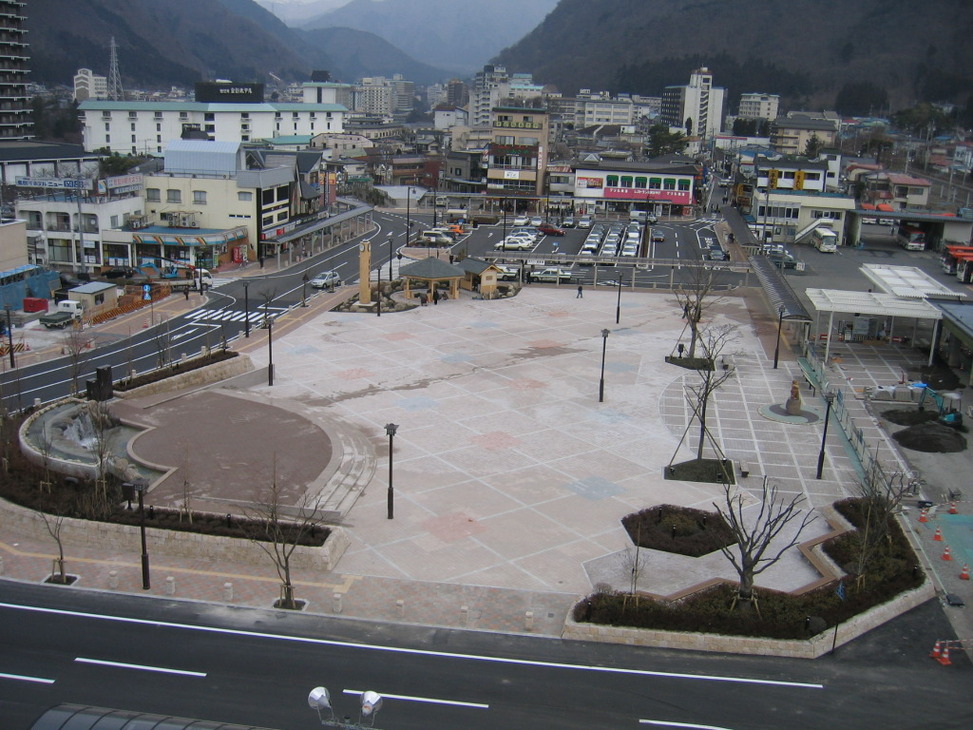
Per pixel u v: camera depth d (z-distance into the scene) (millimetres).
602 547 50375
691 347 88250
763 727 35469
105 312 100062
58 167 187375
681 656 40344
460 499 55969
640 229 176500
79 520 49250
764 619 42094
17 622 41625
